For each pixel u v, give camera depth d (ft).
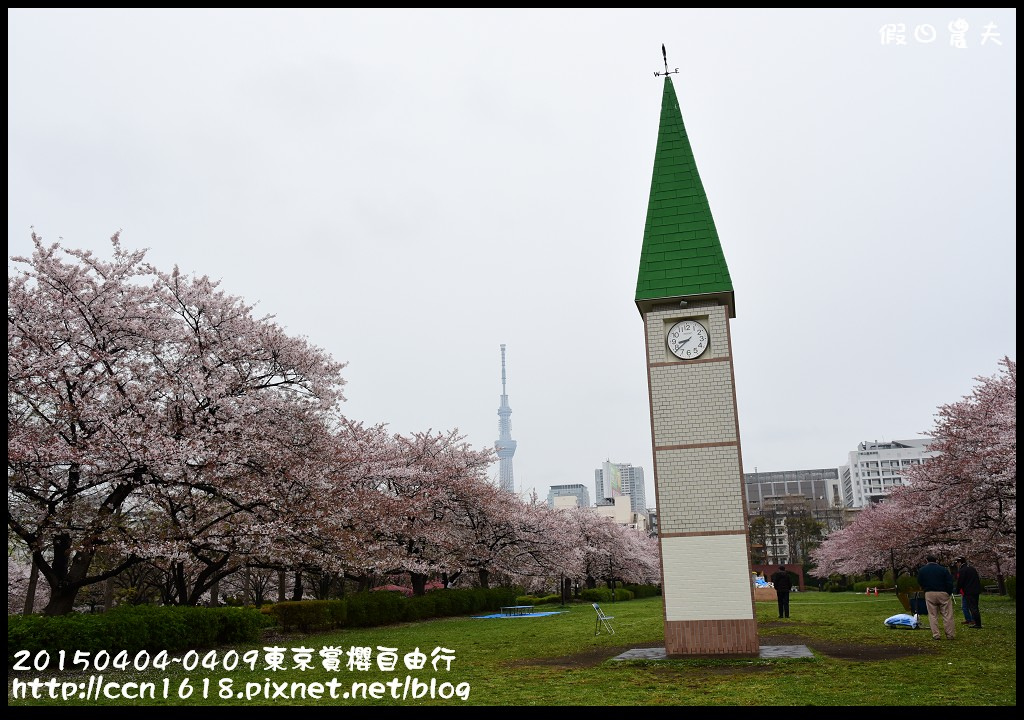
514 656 45.44
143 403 52.49
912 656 38.14
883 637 47.50
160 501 52.75
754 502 428.97
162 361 59.98
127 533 49.55
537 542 116.67
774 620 65.57
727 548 40.22
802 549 307.58
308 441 65.72
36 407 51.55
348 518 66.08
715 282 43.14
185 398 55.42
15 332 51.60
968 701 26.61
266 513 56.29
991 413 71.67
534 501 143.95
